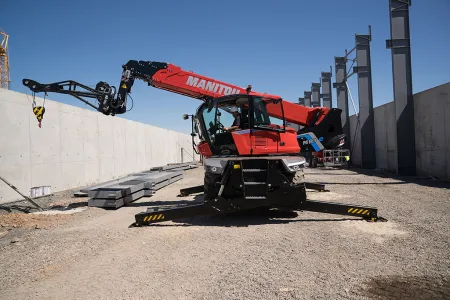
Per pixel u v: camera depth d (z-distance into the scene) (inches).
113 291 132.0
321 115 425.7
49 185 420.2
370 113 723.4
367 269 145.6
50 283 142.3
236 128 274.2
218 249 183.2
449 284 128.1
